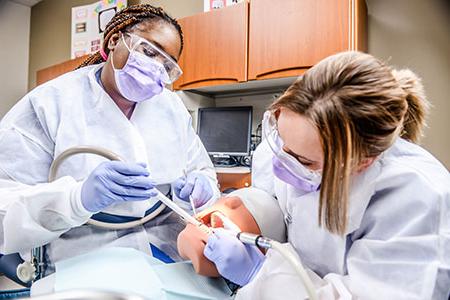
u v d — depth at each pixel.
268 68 1.70
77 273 0.66
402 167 0.61
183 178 1.04
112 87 0.96
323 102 0.53
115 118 0.94
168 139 1.06
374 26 1.73
